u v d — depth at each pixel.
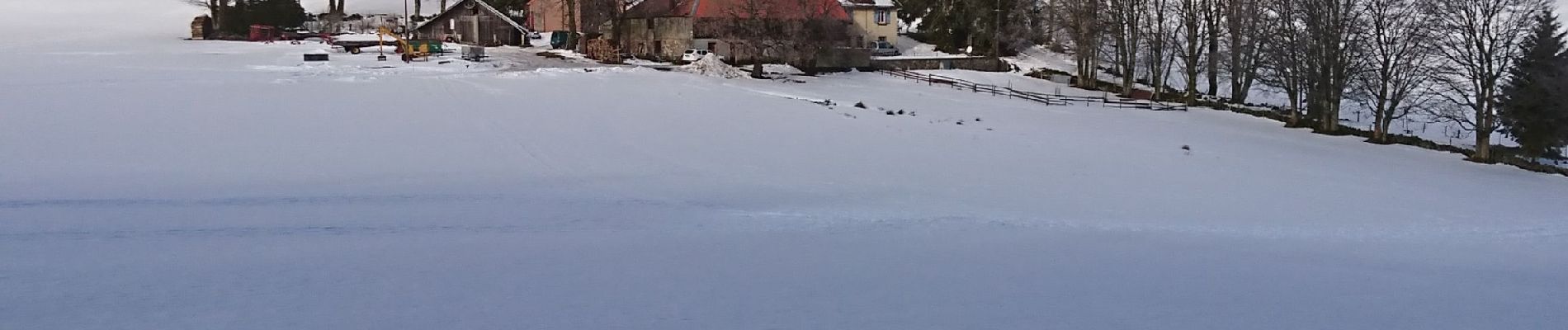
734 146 27.03
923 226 15.60
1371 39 50.78
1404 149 38.69
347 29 90.94
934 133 32.34
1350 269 13.38
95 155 22.14
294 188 18.55
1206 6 62.06
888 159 25.98
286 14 85.25
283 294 10.43
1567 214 22.28
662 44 68.19
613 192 19.05
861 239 14.31
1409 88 51.62
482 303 10.22
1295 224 18.44
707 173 22.17
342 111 31.55
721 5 65.31
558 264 12.15
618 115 32.72
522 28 77.75
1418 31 47.56
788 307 10.30
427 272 11.54
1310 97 50.38
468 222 15.20
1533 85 41.62
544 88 40.81
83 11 102.25
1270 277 12.52
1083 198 20.98
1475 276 13.30
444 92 38.06
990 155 27.84
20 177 19.12
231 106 32.09
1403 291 11.98
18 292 10.31
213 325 9.24
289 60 54.72
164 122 27.78
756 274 11.82
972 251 13.67
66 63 51.06
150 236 13.54
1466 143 48.94
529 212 16.31
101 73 44.75
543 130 28.33
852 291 11.05
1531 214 22.00
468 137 26.59
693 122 31.70
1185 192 22.81
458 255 12.56
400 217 15.55
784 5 62.72
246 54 59.09
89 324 9.21
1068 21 69.88
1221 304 10.94
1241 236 16.33
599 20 75.88
